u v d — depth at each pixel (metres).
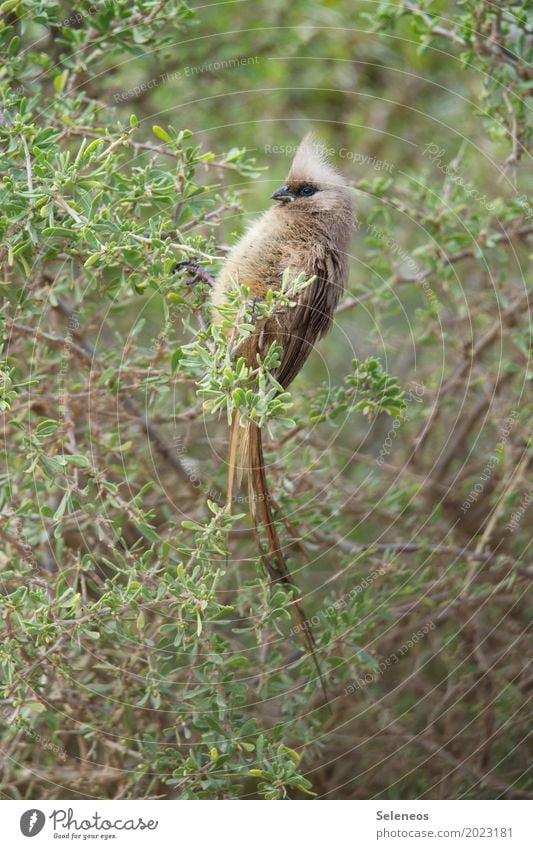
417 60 11.77
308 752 8.34
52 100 7.96
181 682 7.51
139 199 6.83
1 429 8.25
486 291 10.42
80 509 7.74
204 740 7.09
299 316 7.70
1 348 6.95
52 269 8.67
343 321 11.28
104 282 7.73
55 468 6.69
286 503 8.20
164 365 8.34
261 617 7.28
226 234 8.66
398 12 8.83
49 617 6.85
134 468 8.80
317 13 11.64
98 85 10.04
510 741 9.16
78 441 9.06
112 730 7.84
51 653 6.86
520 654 9.42
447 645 9.00
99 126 8.93
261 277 7.65
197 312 7.18
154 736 7.89
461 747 9.24
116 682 7.55
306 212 7.97
